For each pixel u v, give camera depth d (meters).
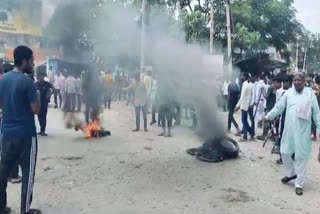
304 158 5.60
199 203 5.08
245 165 7.03
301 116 5.56
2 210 4.45
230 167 6.85
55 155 7.25
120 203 4.98
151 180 5.96
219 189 5.67
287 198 5.43
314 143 9.95
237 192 5.56
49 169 6.33
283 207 5.06
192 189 5.63
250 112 9.40
